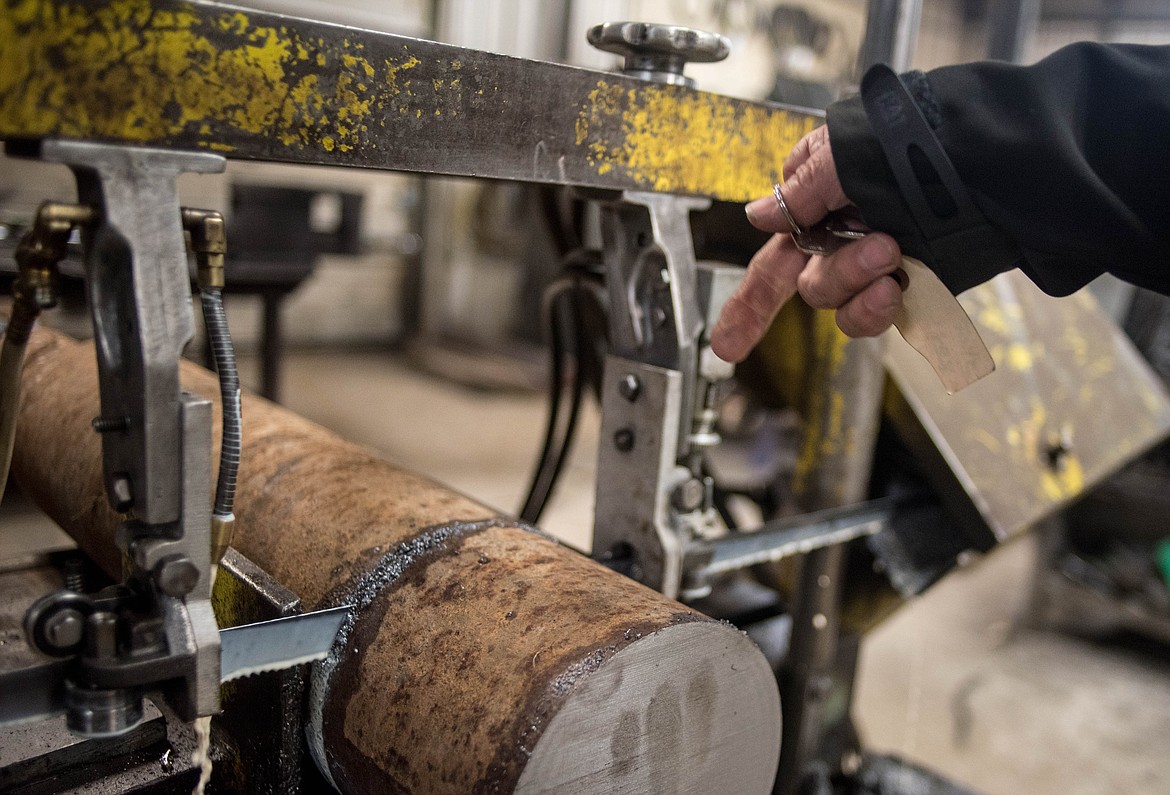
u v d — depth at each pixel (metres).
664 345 0.83
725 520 1.62
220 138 0.52
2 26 0.44
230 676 0.59
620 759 0.61
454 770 0.58
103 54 0.47
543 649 0.60
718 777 0.68
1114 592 2.38
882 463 1.31
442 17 4.95
